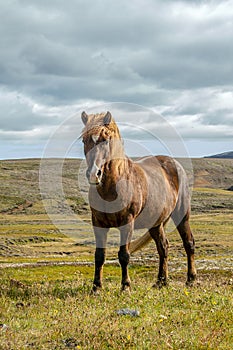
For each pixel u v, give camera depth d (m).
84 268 28.53
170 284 14.05
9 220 85.44
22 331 8.48
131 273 24.38
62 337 8.00
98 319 8.86
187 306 10.73
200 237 64.06
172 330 8.34
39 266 29.27
